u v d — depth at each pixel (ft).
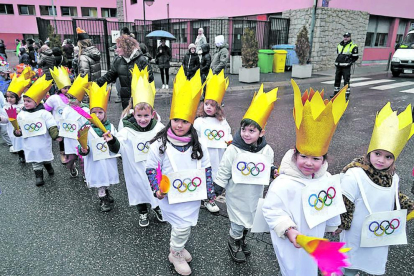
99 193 11.18
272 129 20.67
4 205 11.65
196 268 8.38
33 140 12.69
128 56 15.24
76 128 13.10
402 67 42.39
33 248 9.18
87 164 10.66
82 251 9.09
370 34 57.31
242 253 8.66
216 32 55.21
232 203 8.21
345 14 49.06
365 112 25.02
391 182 6.40
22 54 47.24
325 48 48.62
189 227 7.82
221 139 10.93
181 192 7.52
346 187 6.39
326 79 42.16
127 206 11.69
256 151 7.88
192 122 7.43
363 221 6.38
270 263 8.59
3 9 108.99
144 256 8.90
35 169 13.12
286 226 5.71
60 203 11.87
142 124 9.29
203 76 28.12
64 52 36.45
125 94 15.84
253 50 38.45
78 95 13.05
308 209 5.87
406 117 6.01
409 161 15.56
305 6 46.88
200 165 7.67
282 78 42.32
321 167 6.02
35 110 12.85
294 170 6.04
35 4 111.75
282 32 49.80
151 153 7.61
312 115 5.49
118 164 15.72
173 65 49.57
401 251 9.03
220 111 11.00
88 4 119.03
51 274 8.15
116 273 8.21
